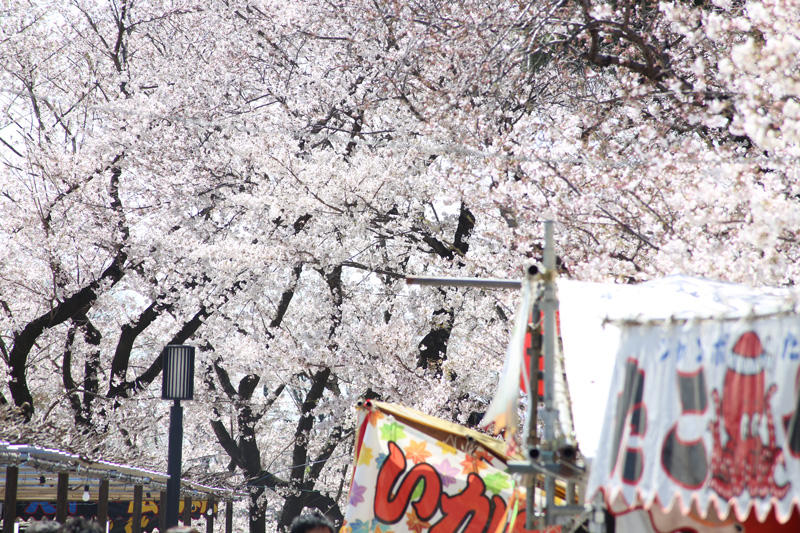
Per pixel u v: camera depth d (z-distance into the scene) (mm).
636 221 28625
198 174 51344
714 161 22953
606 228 29109
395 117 46438
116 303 57000
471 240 47125
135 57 58531
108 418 53312
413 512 20406
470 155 32594
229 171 51844
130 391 54625
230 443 60750
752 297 14250
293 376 61031
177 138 52344
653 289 15344
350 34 47719
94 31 57000
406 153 43781
